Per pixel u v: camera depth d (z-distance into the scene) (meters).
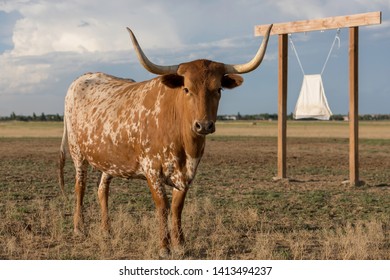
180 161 7.21
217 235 8.16
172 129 7.12
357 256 7.03
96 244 7.76
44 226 8.68
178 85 6.92
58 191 12.76
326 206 10.91
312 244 7.79
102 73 9.53
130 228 8.29
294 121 145.88
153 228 8.10
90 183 14.33
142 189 13.05
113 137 7.84
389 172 17.80
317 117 14.78
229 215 9.80
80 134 8.56
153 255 7.04
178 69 6.86
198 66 6.77
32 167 18.91
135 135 7.52
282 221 9.45
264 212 10.20
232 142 36.84
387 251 7.42
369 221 9.36
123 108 7.92
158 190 7.34
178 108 7.06
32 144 34.56
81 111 8.74
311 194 12.41
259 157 23.61
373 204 11.21
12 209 10.00
